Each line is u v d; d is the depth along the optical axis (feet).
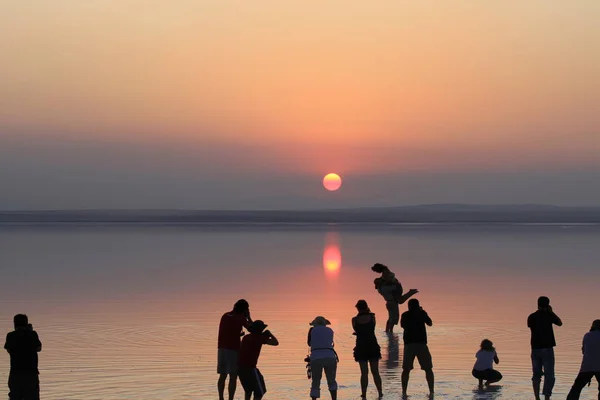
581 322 104.63
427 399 62.75
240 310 62.95
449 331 96.84
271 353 83.30
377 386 64.59
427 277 169.07
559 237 409.69
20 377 56.24
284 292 140.56
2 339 91.81
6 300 129.80
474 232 511.81
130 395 64.13
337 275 174.70
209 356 80.84
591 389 66.95
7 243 343.26
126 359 79.30
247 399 61.46
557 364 77.36
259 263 214.28
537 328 62.85
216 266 202.90
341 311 115.65
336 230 580.71
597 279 164.76
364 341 64.54
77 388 66.54
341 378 71.67
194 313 113.80
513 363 77.61
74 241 365.20
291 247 303.89
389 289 99.96
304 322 104.63
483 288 146.82
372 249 286.66
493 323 103.45
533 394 64.54
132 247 306.76
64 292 141.49
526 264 207.82
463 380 70.44
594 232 506.89
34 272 185.16
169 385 67.87
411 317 65.51
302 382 69.72
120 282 160.04
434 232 515.50
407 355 65.26
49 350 84.17
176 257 241.96
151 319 107.86
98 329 98.89
